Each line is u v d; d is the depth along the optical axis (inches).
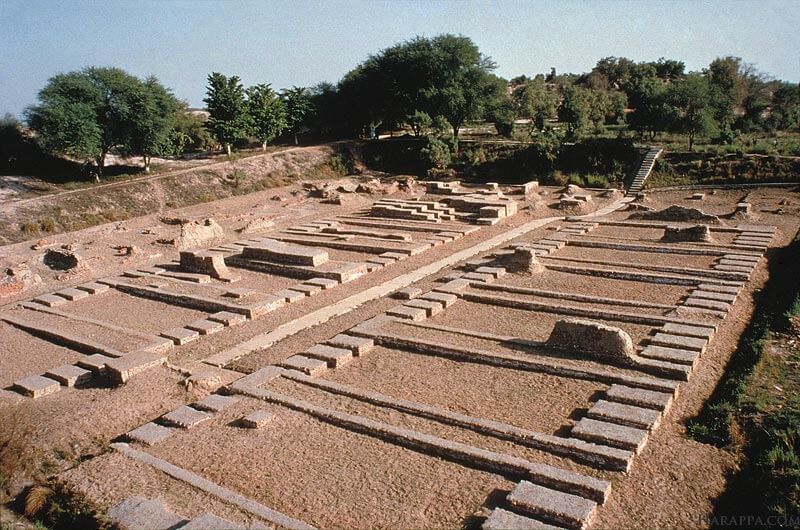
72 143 1765.5
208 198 1836.9
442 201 1734.7
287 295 941.2
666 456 485.7
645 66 3585.1
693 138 2103.8
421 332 764.0
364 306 903.1
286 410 589.9
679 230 1162.0
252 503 446.0
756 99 2508.6
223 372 697.6
